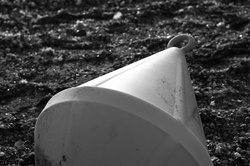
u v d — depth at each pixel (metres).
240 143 4.54
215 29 6.35
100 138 2.89
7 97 5.12
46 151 3.16
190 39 3.94
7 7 6.78
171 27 6.44
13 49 5.94
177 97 3.28
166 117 2.90
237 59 5.76
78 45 6.02
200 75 5.48
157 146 2.88
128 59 5.77
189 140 2.94
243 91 5.29
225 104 5.05
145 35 6.27
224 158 4.35
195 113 3.44
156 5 6.84
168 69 3.52
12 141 4.51
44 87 5.24
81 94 2.96
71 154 2.97
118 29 6.40
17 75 5.45
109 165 2.91
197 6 6.81
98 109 2.89
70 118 2.96
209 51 5.86
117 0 7.01
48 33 6.24
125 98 2.89
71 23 6.50
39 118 3.21
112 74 3.42
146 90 3.13
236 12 6.70
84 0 6.93
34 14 6.67
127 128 2.86
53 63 5.71
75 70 5.59
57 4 6.88
